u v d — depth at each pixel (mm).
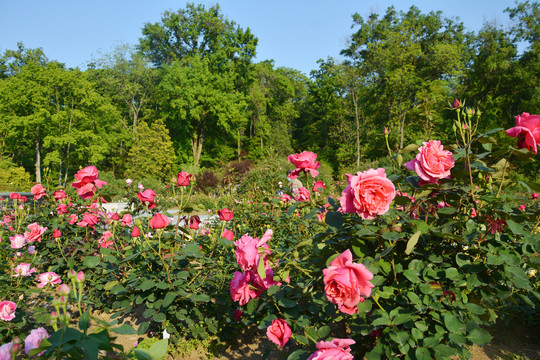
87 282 3703
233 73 41812
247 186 7637
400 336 1707
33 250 3676
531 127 1768
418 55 36438
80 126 35250
